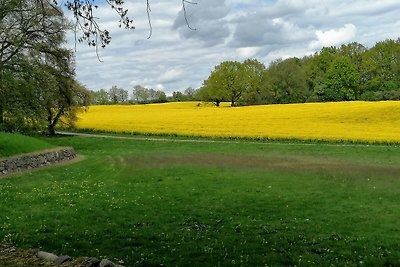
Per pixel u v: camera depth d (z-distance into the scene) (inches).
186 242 553.0
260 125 2620.6
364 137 2043.6
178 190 949.2
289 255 501.7
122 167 1330.0
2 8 1144.8
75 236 572.7
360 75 4948.3
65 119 2736.2
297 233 606.2
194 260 479.5
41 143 1614.2
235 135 2249.0
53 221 654.5
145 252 506.6
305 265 466.3
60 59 2117.4
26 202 802.8
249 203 816.9
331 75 4672.7
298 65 5310.0
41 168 1379.2
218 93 4552.2
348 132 2228.1
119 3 333.7
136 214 712.4
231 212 739.4
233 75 4537.4
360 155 1577.3
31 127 1963.6
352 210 764.0
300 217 711.1
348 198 868.6
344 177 1129.4
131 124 2915.8
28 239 556.1
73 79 2301.9
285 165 1352.1
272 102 4677.7
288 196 886.4
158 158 1544.0
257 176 1149.7
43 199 832.9
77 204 784.9
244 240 565.0
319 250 527.2
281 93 4675.2
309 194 909.8
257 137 2169.0
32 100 1827.0
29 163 1376.7
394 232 621.3
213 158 1531.7
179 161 1459.2
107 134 2586.1
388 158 1492.4
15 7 1122.7
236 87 4539.9
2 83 1699.1
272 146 1899.6
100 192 916.6
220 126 2642.7
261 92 4665.4
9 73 1713.8
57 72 2165.4
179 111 3907.5
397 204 812.6
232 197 872.3
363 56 5206.7
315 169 1268.5
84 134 2613.2
